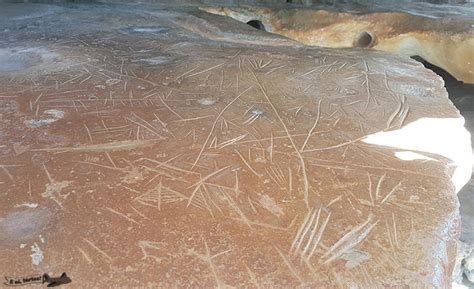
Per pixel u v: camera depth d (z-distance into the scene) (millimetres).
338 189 2168
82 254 1764
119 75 3545
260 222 1950
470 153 2580
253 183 2197
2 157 2354
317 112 2951
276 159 2395
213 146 2506
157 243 1827
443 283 1763
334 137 2635
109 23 5285
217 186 2166
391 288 1675
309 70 3744
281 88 3344
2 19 5328
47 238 1833
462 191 5391
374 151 2504
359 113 2951
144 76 3535
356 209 2039
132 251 1786
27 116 2803
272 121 2811
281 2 7137
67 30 4875
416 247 1842
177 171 2273
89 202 2037
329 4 7020
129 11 6055
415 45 6098
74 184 2154
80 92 3191
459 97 7480
